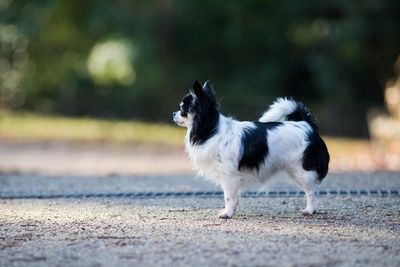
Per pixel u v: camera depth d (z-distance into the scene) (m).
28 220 7.65
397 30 27.17
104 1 29.84
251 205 8.62
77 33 31.05
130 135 23.62
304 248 6.05
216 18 31.11
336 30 27.16
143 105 28.56
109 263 5.64
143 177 12.53
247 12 30.52
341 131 26.22
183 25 30.84
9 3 29.28
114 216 7.86
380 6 26.50
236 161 7.65
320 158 7.80
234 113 27.25
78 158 17.92
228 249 6.02
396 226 7.12
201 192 9.95
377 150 18.41
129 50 30.19
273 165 7.75
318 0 28.52
